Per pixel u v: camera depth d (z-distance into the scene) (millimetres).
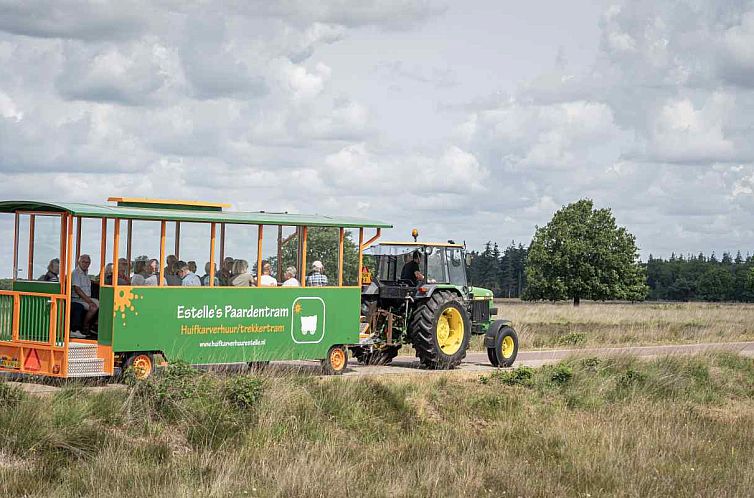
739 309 90125
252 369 19734
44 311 17844
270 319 20484
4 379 17000
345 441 16984
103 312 18078
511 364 25953
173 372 17281
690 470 15992
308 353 21234
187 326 19094
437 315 23859
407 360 27203
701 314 65688
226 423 16406
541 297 103438
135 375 17297
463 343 24578
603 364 25531
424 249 24688
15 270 18812
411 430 18312
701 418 21672
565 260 101000
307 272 21531
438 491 13852
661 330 44219
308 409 17781
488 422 19547
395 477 14492
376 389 19750
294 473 13914
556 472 15586
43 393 16375
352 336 22094
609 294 101250
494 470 15305
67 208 17547
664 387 24750
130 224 18766
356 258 22375
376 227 22516
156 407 16453
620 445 17484
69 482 13320
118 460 14156
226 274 20016
